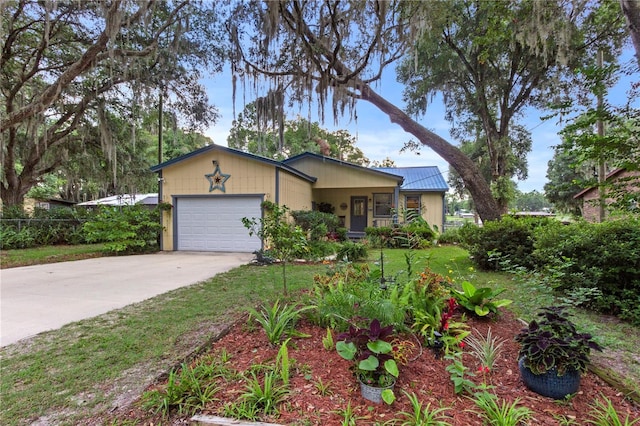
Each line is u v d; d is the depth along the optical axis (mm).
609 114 4344
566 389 1974
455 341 2512
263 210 9906
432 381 2166
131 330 3311
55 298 4609
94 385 2248
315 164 13961
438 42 11617
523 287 3830
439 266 6875
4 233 10711
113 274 6473
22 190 14156
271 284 5316
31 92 11547
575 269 4152
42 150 13297
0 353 2791
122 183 15117
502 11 8859
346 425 1725
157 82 9406
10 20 9234
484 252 6480
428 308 3104
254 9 5863
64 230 12461
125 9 5949
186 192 10609
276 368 2242
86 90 10867
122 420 1845
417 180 15773
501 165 14422
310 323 3219
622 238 3922
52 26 9281
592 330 2658
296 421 1767
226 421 1764
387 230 10852
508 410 1826
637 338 3090
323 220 11172
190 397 1951
